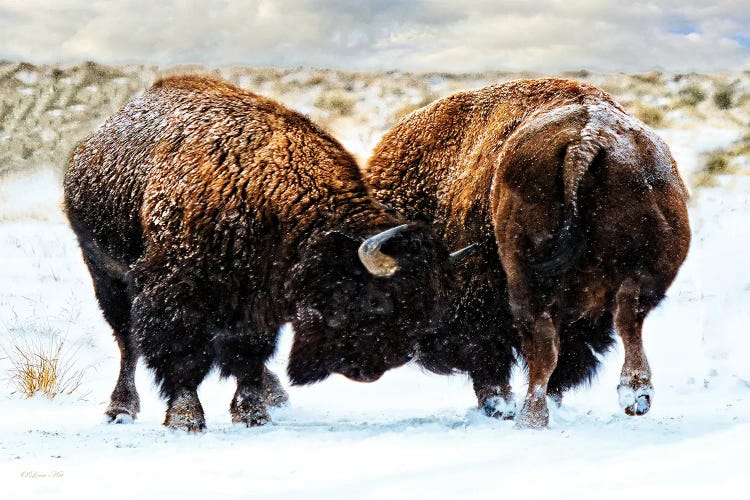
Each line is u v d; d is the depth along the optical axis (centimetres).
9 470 1848
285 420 2784
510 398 2731
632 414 2272
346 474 1709
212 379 3584
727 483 1377
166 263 2567
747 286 4206
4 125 9912
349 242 2431
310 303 2447
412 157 2972
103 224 2959
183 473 1783
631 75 10200
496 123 2747
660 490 1377
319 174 2612
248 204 2553
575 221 2248
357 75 11188
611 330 2600
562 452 1789
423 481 1586
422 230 2447
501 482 1530
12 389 3222
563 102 2591
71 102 10706
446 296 2489
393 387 3353
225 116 2727
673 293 4341
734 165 7231
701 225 5550
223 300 2553
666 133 8250
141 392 3419
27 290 4731
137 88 11156
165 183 2644
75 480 1733
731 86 9506
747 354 3219
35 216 7156
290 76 11212
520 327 2383
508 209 2370
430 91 10700
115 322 3003
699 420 2214
